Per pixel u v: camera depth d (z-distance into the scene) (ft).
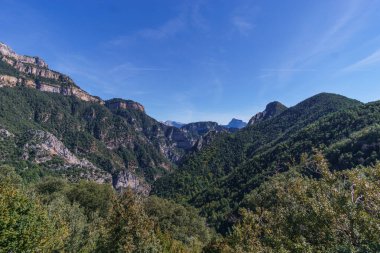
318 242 51.11
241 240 78.13
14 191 114.73
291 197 61.77
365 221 44.78
